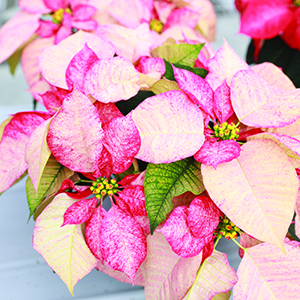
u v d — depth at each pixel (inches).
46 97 20.1
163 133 18.3
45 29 23.9
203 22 26.6
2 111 32.3
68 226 18.9
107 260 18.7
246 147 18.3
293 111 18.6
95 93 18.8
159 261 19.3
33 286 22.7
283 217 17.7
